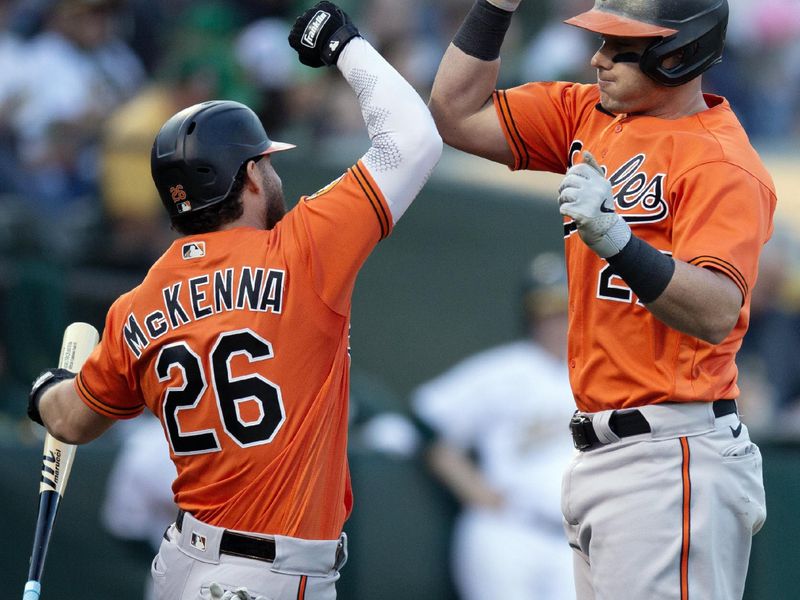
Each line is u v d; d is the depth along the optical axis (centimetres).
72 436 1289
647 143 1191
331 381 1197
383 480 2356
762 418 2811
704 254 1109
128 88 3400
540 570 2316
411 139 1195
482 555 2323
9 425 2458
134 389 1241
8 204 2945
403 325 2972
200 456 1198
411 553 2353
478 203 2945
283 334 1178
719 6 1177
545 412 2373
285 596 1177
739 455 1191
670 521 1168
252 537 1180
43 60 3206
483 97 1314
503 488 2352
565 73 3575
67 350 1362
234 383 1178
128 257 2712
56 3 3356
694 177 1145
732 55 3997
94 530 2306
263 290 1184
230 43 3412
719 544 1176
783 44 4059
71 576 2298
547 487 2339
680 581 1164
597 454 1209
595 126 1256
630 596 1176
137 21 3775
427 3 3928
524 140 1305
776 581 2123
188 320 1192
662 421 1174
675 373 1167
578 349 1220
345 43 1241
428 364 2958
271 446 1177
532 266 2762
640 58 1179
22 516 2314
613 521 1187
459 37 1309
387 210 1195
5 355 2561
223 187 1203
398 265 2981
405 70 3712
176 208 1217
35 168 3080
